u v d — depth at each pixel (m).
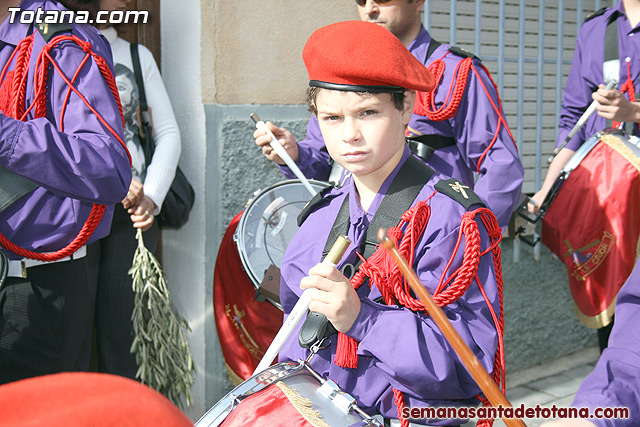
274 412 1.55
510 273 4.90
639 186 3.62
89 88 2.42
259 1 3.82
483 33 4.72
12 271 2.54
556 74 5.15
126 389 0.67
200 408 4.00
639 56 3.92
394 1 2.97
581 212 3.76
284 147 3.15
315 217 2.04
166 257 4.11
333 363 1.80
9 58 2.47
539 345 5.11
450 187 1.82
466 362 1.17
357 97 1.72
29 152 2.17
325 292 1.64
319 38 1.79
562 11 5.07
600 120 4.05
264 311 3.31
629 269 3.67
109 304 3.40
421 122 3.09
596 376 1.43
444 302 1.65
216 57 3.76
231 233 3.38
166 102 3.66
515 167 3.01
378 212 1.84
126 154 2.45
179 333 3.35
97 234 2.76
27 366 2.66
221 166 3.81
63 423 0.61
